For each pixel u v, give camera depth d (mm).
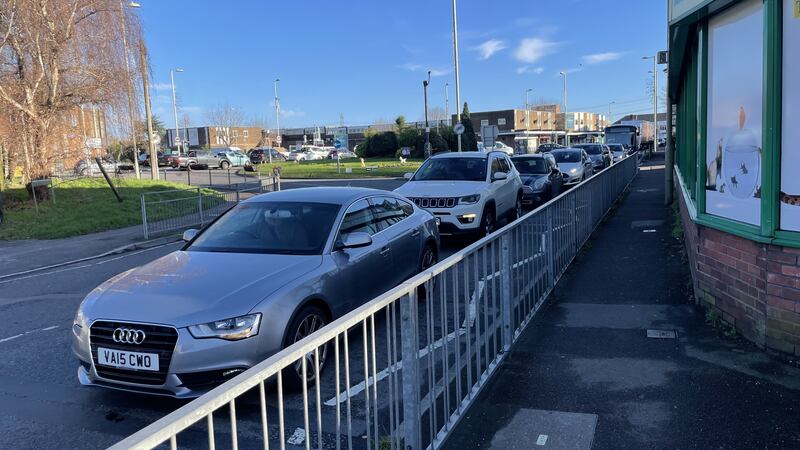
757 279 4637
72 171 20719
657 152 60000
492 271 4496
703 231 5660
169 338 4082
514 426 3715
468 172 11750
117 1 19719
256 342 4195
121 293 4500
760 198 4547
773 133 4332
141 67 21531
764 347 4594
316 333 2359
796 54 4164
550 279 6492
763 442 3414
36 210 17234
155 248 13070
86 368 4391
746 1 4781
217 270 4812
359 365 4977
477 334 4094
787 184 4305
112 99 19562
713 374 4301
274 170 24609
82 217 17047
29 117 17984
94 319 4281
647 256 8336
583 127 107438
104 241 13844
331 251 5285
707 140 5625
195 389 4109
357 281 5457
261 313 4254
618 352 4840
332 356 5035
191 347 4043
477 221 10711
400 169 40781
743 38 4820
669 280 6945
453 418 3656
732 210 5059
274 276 4680
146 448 1532
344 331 2525
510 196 12766
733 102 5000
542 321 5730
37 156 18188
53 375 5176
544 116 87000
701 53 5621
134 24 20750
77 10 18875
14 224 15805
